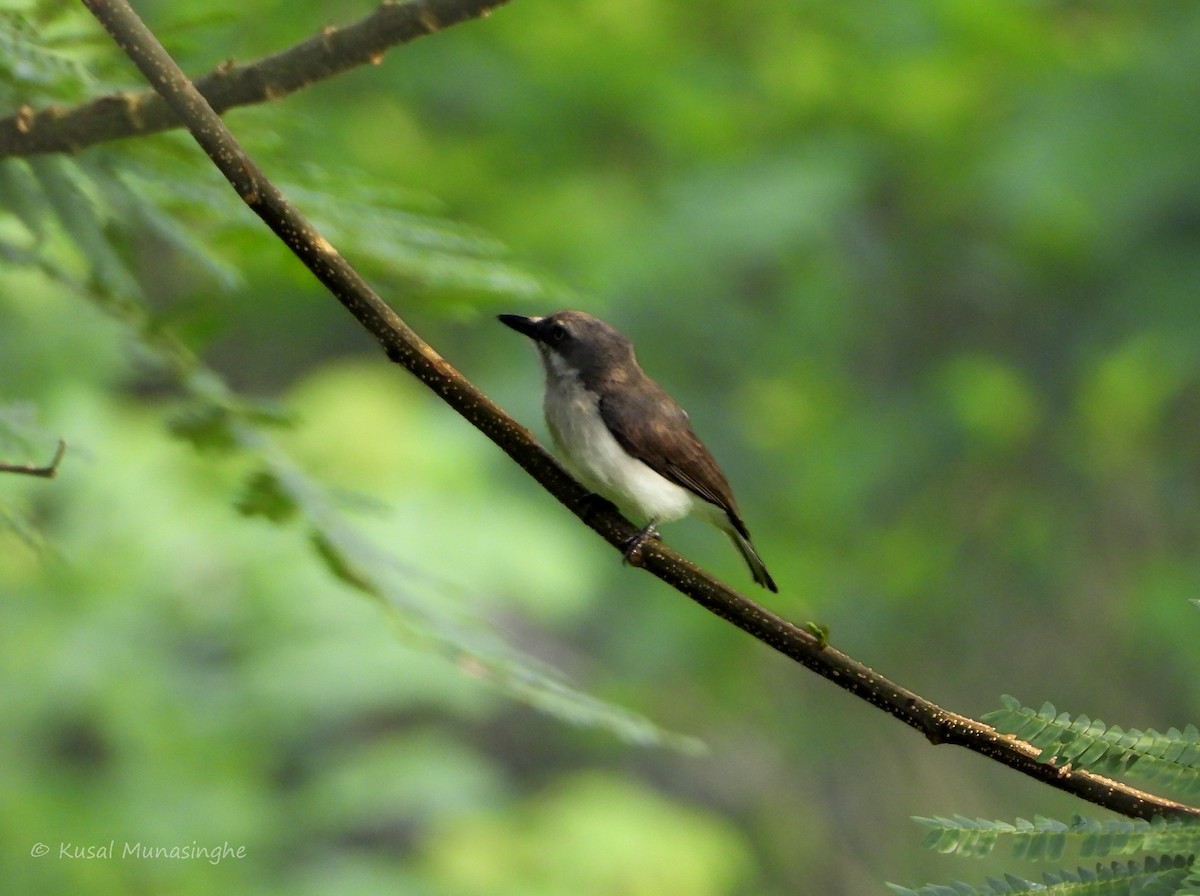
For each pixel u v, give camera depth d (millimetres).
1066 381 16953
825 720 16891
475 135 16203
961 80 15805
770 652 16500
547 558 12242
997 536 17094
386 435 12430
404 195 5848
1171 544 17203
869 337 17328
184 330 6156
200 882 10594
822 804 16891
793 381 16438
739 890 15586
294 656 11484
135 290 5820
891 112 15984
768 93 16219
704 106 15867
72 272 6188
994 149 15859
